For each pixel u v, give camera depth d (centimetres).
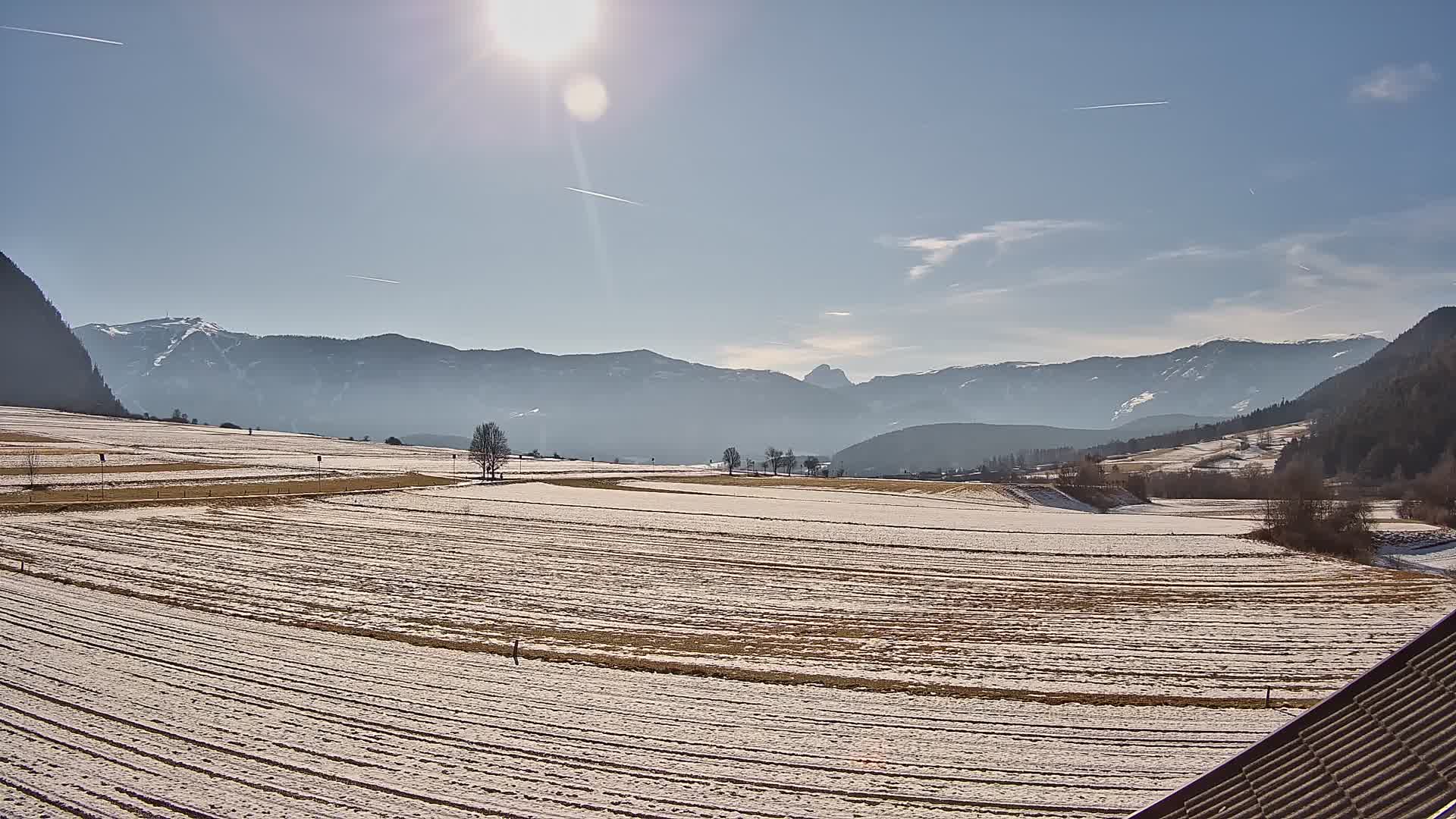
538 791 2256
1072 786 2341
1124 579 5712
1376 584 5628
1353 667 3575
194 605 4181
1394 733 1159
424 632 3881
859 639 3972
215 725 2630
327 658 3378
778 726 2767
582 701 2969
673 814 2148
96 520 6750
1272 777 1241
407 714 2778
